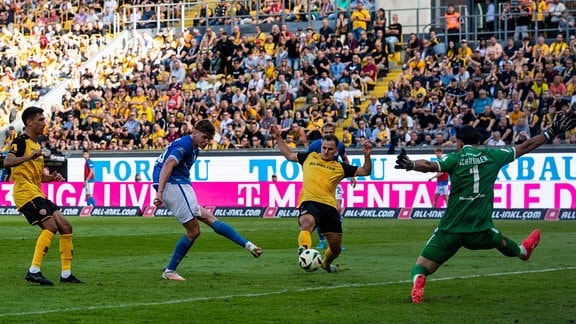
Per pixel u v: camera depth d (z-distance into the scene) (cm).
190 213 1705
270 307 1384
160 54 5112
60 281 1670
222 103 4428
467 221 1420
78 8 5759
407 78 4356
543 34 4650
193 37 5153
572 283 1652
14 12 5809
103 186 4241
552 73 4112
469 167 1418
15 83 5259
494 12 4897
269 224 3466
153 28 5494
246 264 2000
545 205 3659
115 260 2100
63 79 5241
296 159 1795
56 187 4341
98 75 5122
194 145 1709
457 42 4772
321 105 4341
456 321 1267
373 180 3872
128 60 5200
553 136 1454
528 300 1450
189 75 4881
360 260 2080
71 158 4372
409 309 1363
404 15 5228
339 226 1769
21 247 2455
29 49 5497
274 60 4725
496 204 3731
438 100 4150
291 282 1680
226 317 1299
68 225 1662
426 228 3200
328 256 1805
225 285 1638
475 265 1952
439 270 1861
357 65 4541
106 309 1365
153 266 1962
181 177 1712
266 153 4053
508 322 1259
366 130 4125
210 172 4138
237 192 4062
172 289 1586
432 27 5028
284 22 5103
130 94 4859
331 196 1762
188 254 2241
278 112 4375
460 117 3978
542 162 3669
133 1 5669
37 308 1379
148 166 4222
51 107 4972
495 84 4094
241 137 4281
